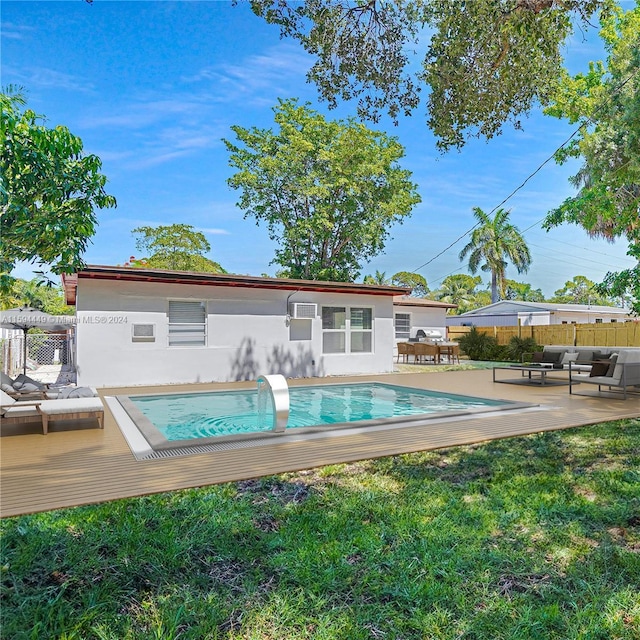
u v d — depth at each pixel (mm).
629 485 4266
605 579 2732
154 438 5750
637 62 9570
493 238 36969
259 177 27094
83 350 11414
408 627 2320
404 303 21484
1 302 13148
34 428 6613
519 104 7043
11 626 2256
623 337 17719
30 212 6875
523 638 2227
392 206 26938
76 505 3691
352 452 5297
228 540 3170
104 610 2410
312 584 2674
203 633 2252
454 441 5812
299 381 13273
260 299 13602
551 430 6512
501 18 5824
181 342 12570
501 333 22953
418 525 3414
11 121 6188
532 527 3404
